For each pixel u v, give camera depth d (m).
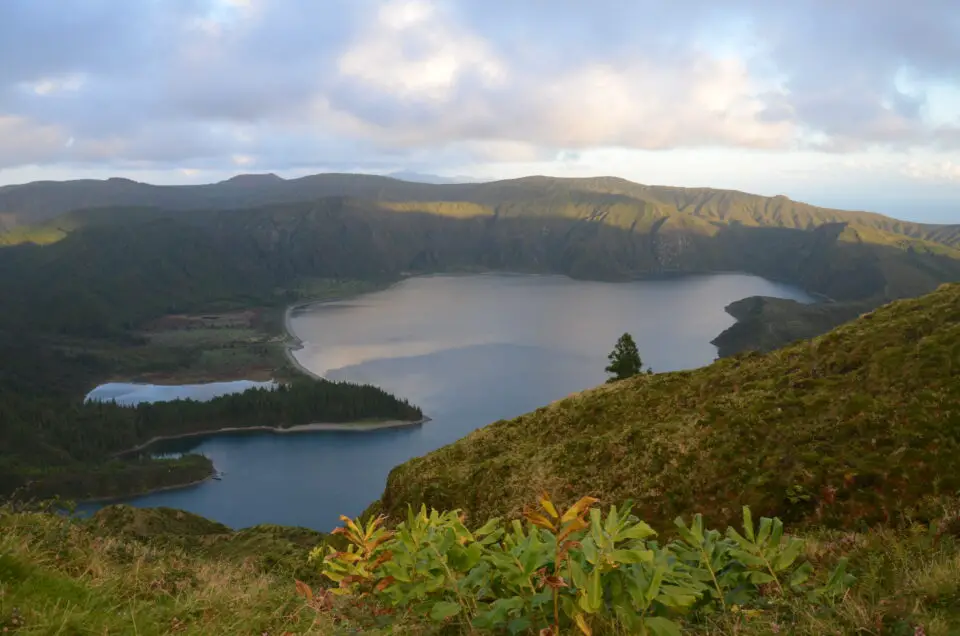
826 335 25.03
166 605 5.65
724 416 21.92
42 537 7.05
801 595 5.32
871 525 13.69
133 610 4.93
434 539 5.30
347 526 6.25
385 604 5.82
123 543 8.72
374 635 4.96
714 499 18.34
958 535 6.95
